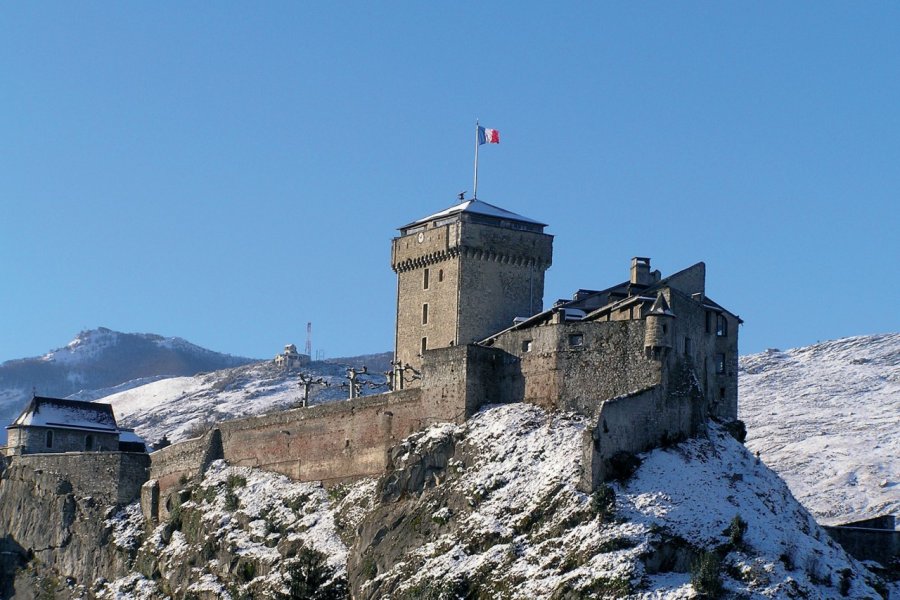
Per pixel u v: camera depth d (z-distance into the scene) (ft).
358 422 526.57
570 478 428.15
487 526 427.74
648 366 454.40
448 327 578.66
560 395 472.44
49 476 647.97
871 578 421.59
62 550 625.00
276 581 482.28
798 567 395.96
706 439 456.04
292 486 543.80
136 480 622.13
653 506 411.13
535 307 591.37
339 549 482.28
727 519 408.26
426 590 414.21
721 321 501.97
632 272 540.52
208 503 561.43
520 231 589.73
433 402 497.05
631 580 379.96
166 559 552.41
